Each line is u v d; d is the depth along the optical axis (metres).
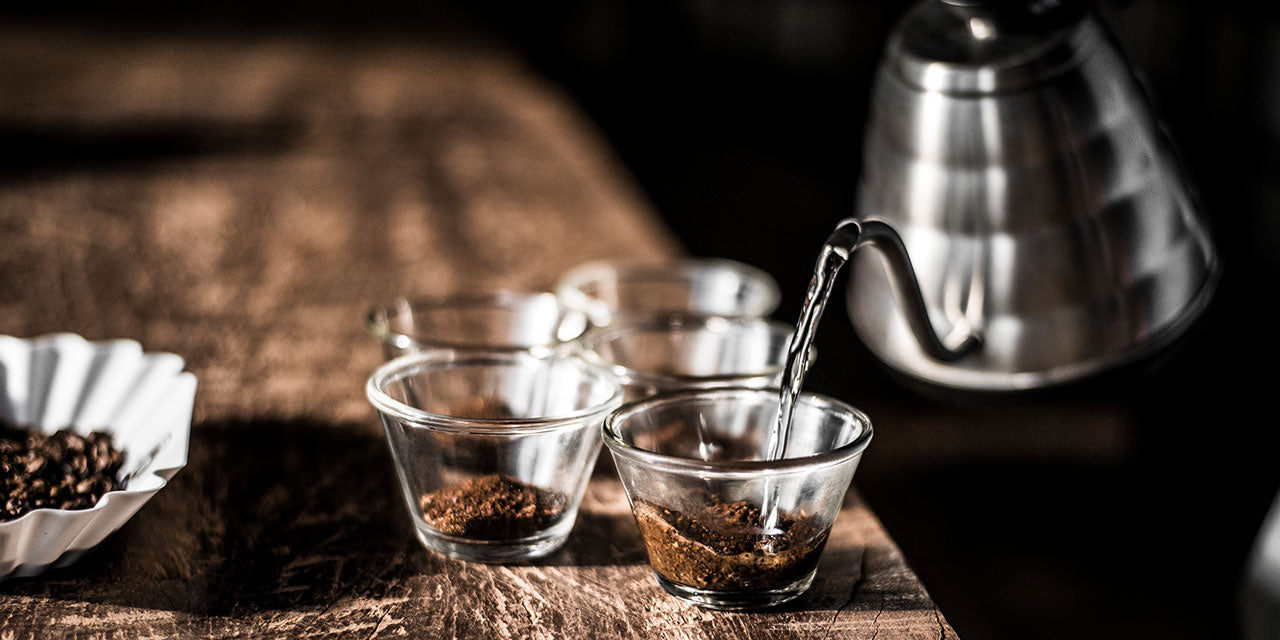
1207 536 1.51
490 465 0.76
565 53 4.75
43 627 0.72
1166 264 0.82
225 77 2.45
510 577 0.76
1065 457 1.73
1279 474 1.61
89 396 0.82
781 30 3.97
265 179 1.60
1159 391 1.78
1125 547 1.52
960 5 0.80
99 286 1.13
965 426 1.83
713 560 0.73
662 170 3.34
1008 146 0.79
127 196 1.48
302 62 2.71
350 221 1.40
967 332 0.82
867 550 0.79
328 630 0.72
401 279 1.17
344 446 0.88
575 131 2.00
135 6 3.81
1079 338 0.81
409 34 3.30
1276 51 1.67
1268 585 1.01
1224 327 1.76
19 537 0.72
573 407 0.79
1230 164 1.77
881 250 0.77
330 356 1.01
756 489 0.72
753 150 3.58
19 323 1.04
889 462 1.71
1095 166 0.79
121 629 0.72
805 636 0.72
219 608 0.74
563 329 0.86
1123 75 0.81
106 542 0.78
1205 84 1.79
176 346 1.01
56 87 2.24
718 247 2.65
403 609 0.74
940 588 1.43
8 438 0.81
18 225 1.32
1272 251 1.72
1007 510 1.60
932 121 0.80
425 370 0.79
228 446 0.87
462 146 1.85
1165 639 1.32
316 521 0.80
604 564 0.77
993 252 0.81
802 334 0.73
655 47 4.75
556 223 1.40
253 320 1.07
